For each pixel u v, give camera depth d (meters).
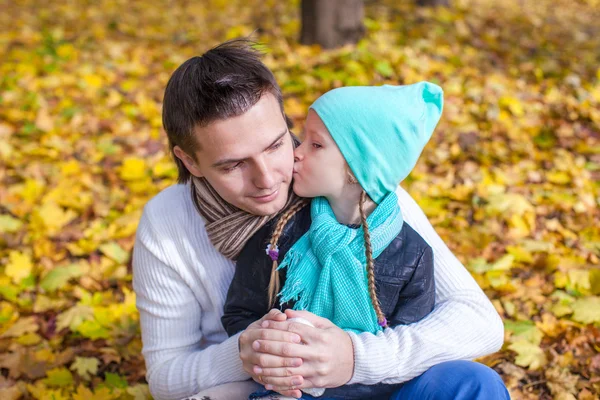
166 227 1.82
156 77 5.79
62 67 5.88
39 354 2.67
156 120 4.82
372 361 1.57
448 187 3.87
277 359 1.51
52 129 4.70
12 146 4.47
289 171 1.61
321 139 1.64
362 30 6.17
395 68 5.47
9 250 3.41
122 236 3.47
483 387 1.56
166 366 1.81
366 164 1.61
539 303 2.86
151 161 4.25
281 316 1.56
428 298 1.69
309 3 5.96
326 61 5.52
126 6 8.68
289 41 6.30
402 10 7.87
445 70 5.59
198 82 1.54
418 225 1.83
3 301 3.04
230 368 1.72
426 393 1.61
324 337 1.53
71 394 2.50
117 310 2.92
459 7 8.48
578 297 2.87
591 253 3.18
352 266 1.60
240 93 1.51
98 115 4.94
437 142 4.36
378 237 1.61
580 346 2.60
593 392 2.39
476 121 4.66
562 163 4.09
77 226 3.62
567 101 4.97
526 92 5.27
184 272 1.81
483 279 2.98
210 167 1.58
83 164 4.27
